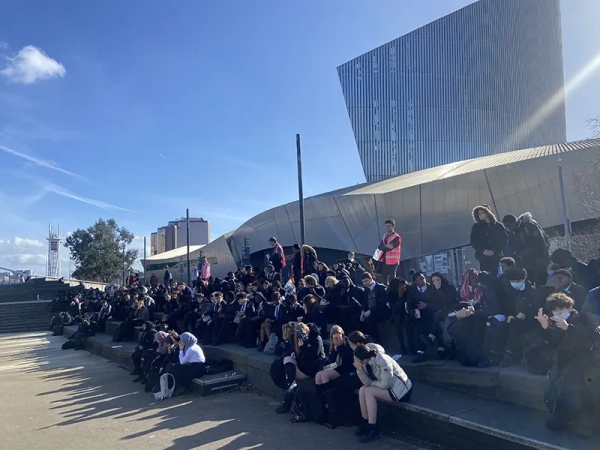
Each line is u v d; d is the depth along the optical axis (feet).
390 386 20.39
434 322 25.62
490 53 253.85
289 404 25.30
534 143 257.75
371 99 244.63
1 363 58.23
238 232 135.23
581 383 15.94
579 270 24.68
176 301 54.80
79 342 69.10
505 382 20.30
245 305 40.01
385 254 36.06
